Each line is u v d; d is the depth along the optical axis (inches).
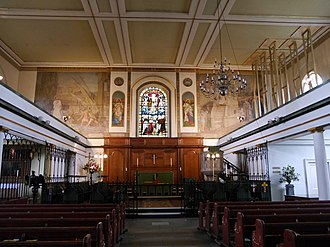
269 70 749.3
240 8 533.0
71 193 455.5
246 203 303.1
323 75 611.8
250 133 610.5
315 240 132.4
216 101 820.6
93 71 816.3
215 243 287.4
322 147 389.1
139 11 545.3
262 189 540.4
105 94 805.9
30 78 796.0
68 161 636.1
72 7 530.9
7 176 547.2
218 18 561.6
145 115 816.9
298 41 665.6
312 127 400.5
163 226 378.0
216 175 667.4
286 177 541.3
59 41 667.4
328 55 597.6
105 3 520.1
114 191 495.2
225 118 813.2
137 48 709.9
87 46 695.7
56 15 550.9
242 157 729.6
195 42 672.4
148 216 450.9
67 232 156.2
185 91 820.0
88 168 652.1
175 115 806.5
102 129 788.6
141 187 668.7
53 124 530.3
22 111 393.7
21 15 548.1
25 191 546.0
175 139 783.1
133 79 816.3
